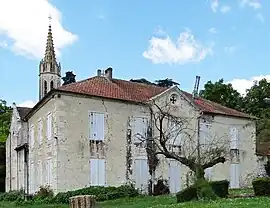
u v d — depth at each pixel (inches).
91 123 1375.5
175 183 1502.2
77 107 1359.5
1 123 2532.0
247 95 3016.7
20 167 1729.8
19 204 1273.4
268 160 1823.3
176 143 1530.5
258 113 2866.6
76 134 1343.5
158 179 1467.8
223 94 2778.1
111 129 1409.9
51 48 3134.8
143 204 1035.3
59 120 1322.6
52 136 1357.0
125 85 1603.1
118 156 1408.7
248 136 1771.7
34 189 1530.5
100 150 1378.0
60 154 1309.1
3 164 2176.4
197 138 1577.3
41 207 1121.4
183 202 933.8
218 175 1621.6
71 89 1364.4
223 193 1055.6
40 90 3090.6
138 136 1456.7
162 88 1715.1
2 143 2260.1
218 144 1632.6
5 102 3021.7
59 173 1299.2
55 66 3117.6
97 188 1286.9
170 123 1525.6
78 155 1336.1
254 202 799.7
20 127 1777.8
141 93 1571.1
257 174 1771.7
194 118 1590.8
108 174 1381.6
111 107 1423.5
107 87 1504.7
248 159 1752.0
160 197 1255.5
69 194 1245.7
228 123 1701.5
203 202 871.7
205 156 1395.2
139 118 1473.9
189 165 1064.8
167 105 1528.1
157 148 1450.5
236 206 729.6
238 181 1695.4
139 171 1439.5
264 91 2992.1
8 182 1930.4
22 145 1680.6
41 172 1455.5
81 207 335.9
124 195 1307.8
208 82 2849.4
